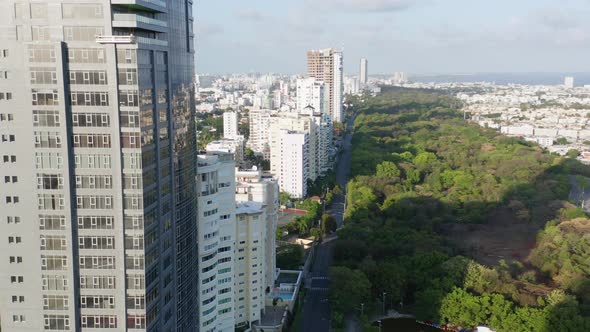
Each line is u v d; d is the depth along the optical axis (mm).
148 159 167750
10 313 168875
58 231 163375
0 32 156625
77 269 166125
